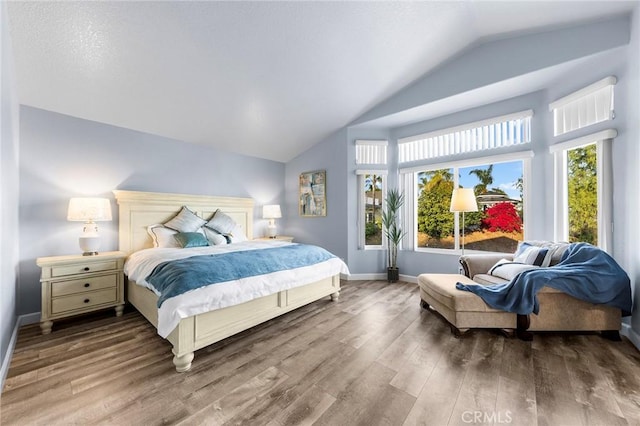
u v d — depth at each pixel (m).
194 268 2.04
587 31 2.51
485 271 2.95
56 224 2.76
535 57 2.78
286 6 2.19
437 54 3.13
